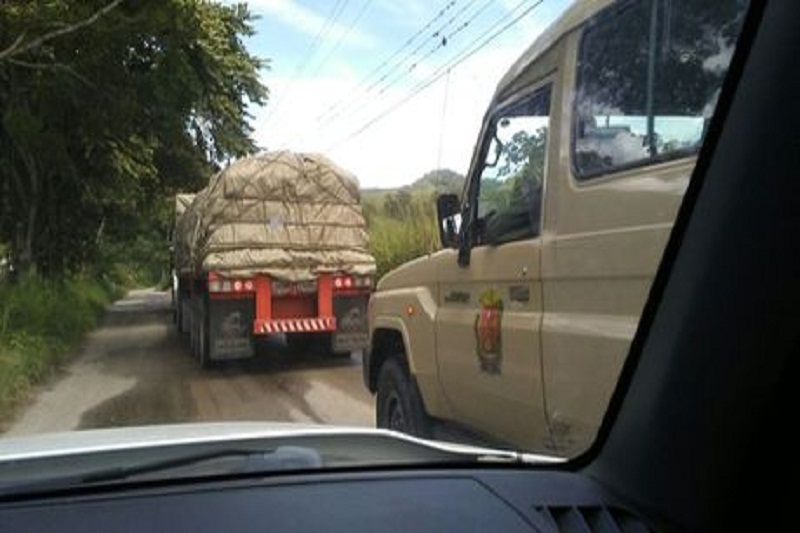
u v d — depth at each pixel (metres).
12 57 18.58
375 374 7.04
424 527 2.11
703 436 2.41
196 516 2.10
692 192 2.59
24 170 26.05
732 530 2.36
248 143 28.19
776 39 2.40
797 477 2.40
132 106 22.31
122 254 50.47
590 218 3.91
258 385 12.78
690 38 3.35
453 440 5.64
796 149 2.36
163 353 17.34
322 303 14.69
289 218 14.60
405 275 6.35
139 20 18.66
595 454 2.65
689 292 2.51
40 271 28.69
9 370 12.07
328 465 2.58
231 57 24.34
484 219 5.04
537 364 4.32
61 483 2.37
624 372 2.66
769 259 2.40
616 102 3.82
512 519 2.20
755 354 2.40
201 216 15.22
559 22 4.40
